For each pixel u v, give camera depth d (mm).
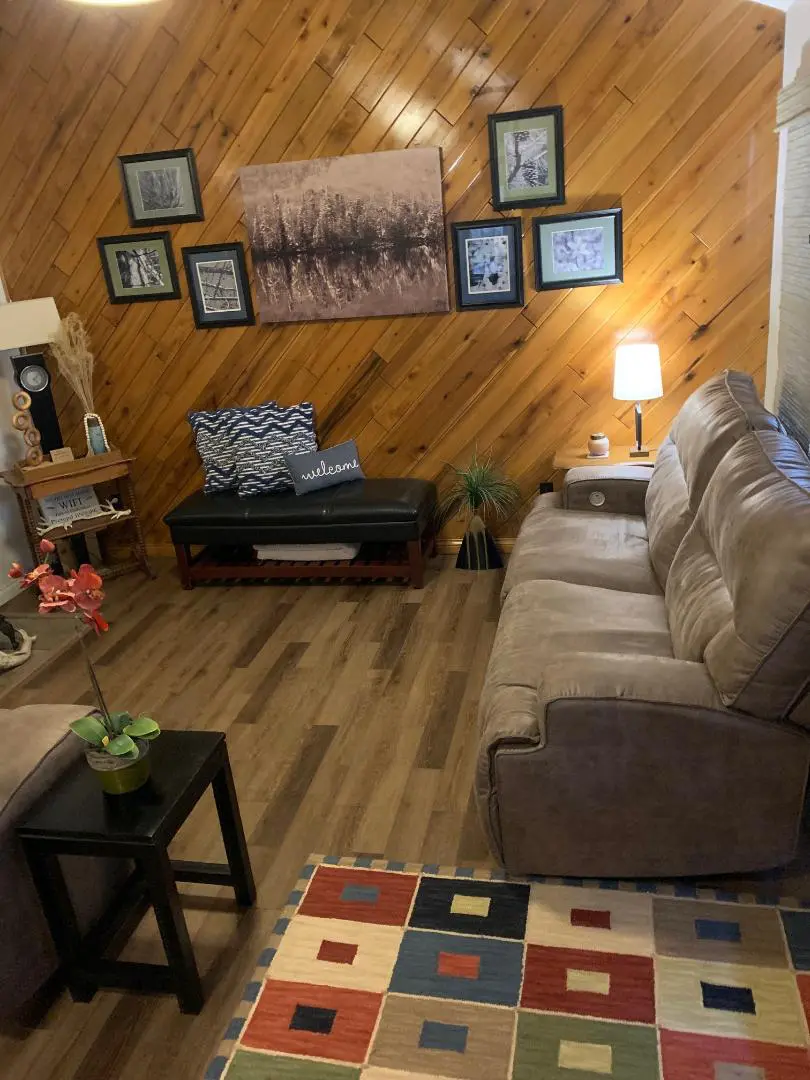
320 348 4406
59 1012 2053
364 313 4285
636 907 2184
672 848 2174
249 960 2143
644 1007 1910
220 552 4660
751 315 3941
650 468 3736
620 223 3904
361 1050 1870
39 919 2029
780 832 2115
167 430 4723
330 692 3334
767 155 3713
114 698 3445
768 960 2000
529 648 2545
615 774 2105
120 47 4109
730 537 2273
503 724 2188
